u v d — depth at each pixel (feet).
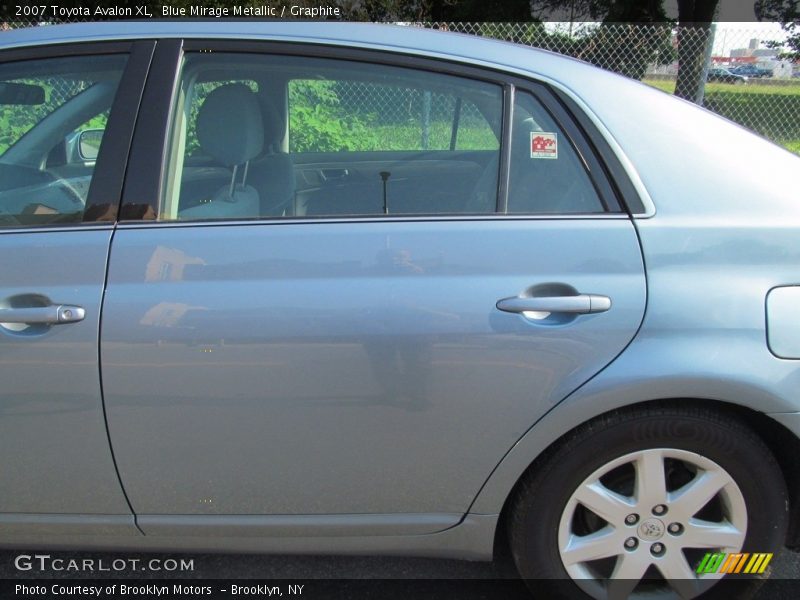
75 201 5.64
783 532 5.89
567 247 5.32
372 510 5.70
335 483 5.58
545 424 5.36
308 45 5.69
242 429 5.38
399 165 6.21
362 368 5.26
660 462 5.58
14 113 6.21
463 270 5.28
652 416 5.41
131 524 5.74
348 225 5.41
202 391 5.29
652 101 5.73
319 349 5.24
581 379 5.28
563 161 5.55
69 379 5.26
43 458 5.47
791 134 25.76
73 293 5.23
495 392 5.31
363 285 5.25
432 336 5.23
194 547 5.95
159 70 5.65
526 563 5.88
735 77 25.66
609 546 5.80
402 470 5.53
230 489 5.58
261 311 5.22
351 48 5.68
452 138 6.07
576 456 5.50
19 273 5.29
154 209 5.42
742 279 5.33
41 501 5.64
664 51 25.41
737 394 5.29
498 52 5.78
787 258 5.40
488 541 5.85
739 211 5.48
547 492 5.62
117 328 5.20
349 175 6.34
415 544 5.88
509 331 5.23
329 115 7.36
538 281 5.25
